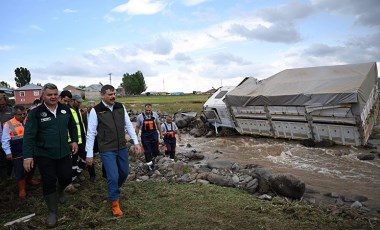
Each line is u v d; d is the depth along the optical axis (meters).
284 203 5.38
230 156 11.85
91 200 5.67
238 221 4.64
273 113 14.27
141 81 102.31
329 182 7.86
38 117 4.60
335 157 10.79
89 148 4.89
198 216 4.84
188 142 16.02
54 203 4.75
